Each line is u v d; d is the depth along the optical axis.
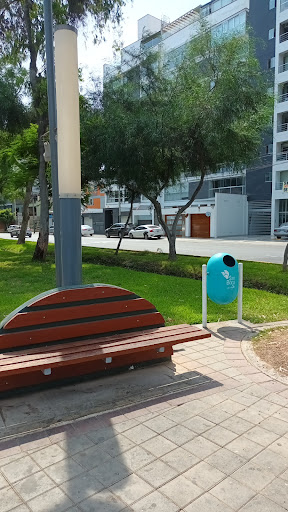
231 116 11.47
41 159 14.70
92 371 3.87
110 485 2.35
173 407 3.33
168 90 13.18
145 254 17.36
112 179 15.02
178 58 13.72
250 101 11.67
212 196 42.94
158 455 2.65
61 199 4.67
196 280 10.20
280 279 9.34
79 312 3.78
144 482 2.38
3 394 3.48
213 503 2.20
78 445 2.78
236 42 12.12
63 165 4.59
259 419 3.12
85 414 3.23
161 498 2.24
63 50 4.35
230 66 11.83
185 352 4.63
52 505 2.18
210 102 11.44
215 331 5.43
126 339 3.85
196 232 39.91
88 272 12.02
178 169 14.39
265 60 36.09
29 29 14.11
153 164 13.37
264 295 8.00
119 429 2.99
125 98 13.94
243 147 12.59
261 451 2.69
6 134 17.97
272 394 3.54
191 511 2.14
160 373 4.03
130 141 12.18
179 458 2.62
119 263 14.74
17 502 2.21
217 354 4.55
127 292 4.06
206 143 11.89
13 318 3.48
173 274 11.84
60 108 4.47
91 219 56.97
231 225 39.09
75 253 4.73
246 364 4.24
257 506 2.17
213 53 12.25
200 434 2.91
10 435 2.91
